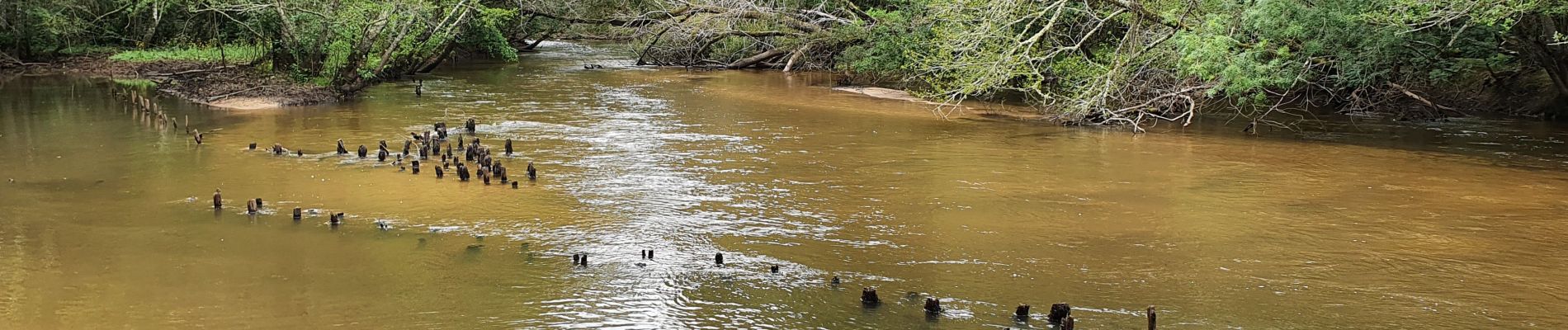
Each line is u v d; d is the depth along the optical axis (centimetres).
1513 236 1163
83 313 865
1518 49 2195
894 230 1181
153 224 1180
